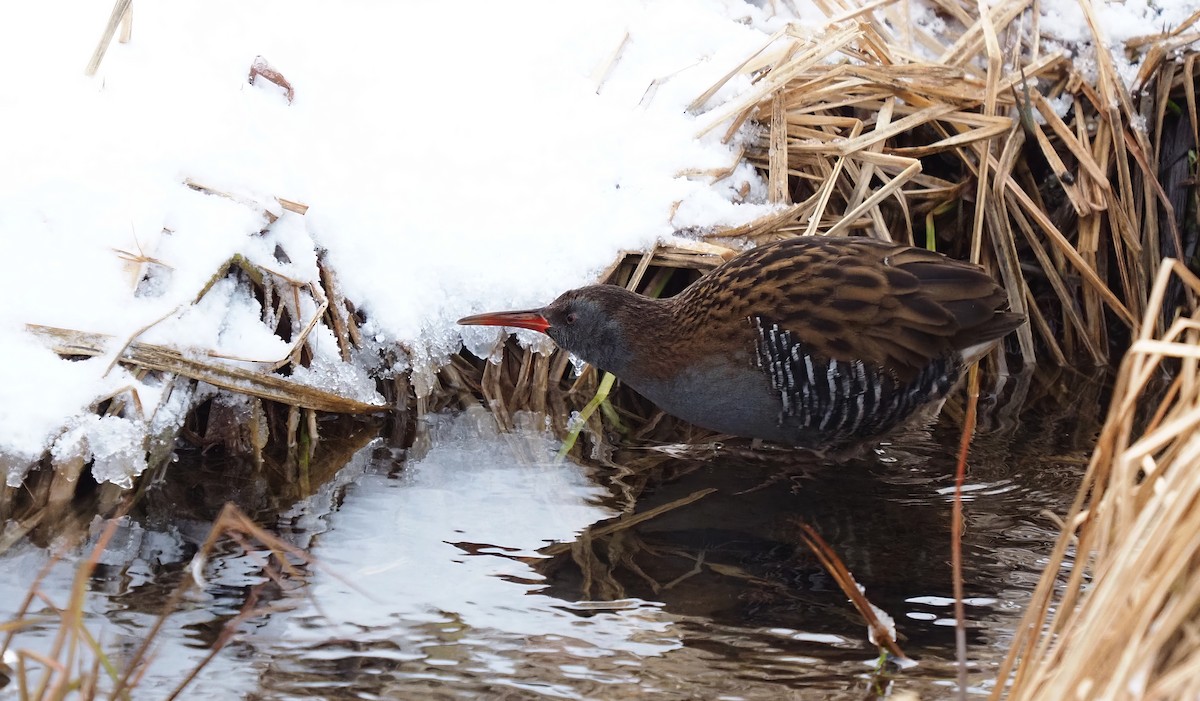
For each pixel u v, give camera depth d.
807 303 8.00
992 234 10.04
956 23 10.73
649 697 5.49
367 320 8.74
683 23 10.10
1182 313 10.19
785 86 9.76
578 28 9.96
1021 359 10.12
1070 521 4.88
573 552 6.92
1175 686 4.19
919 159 10.09
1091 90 10.13
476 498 7.59
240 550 6.84
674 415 8.71
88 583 6.38
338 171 8.84
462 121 9.34
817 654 5.89
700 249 9.13
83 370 7.49
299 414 8.36
